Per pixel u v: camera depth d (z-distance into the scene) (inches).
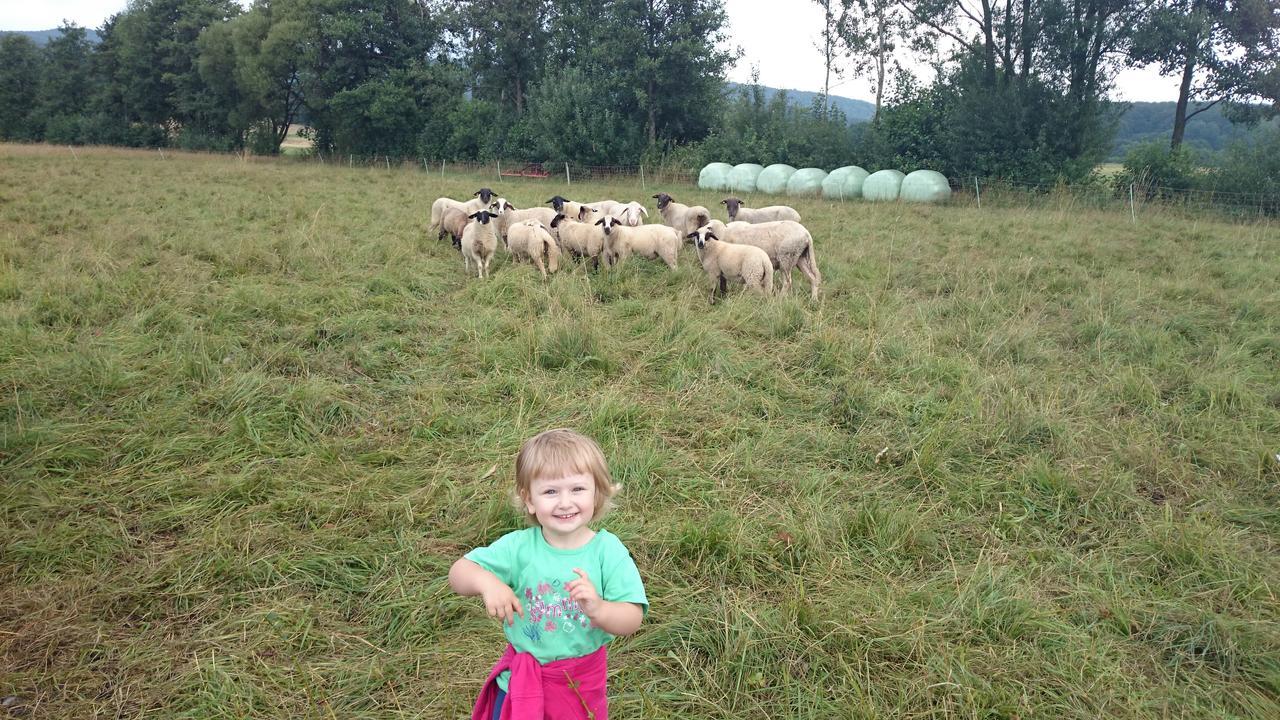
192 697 118.4
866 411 234.4
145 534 161.2
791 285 403.9
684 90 1401.3
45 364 235.9
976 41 1197.7
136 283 335.0
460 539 162.2
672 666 128.3
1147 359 284.5
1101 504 182.9
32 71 2261.3
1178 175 951.6
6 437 188.9
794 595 144.7
